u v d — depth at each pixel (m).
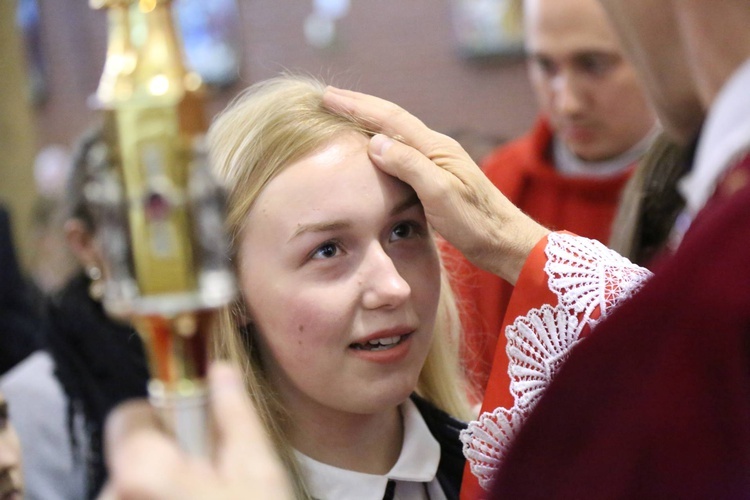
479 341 1.39
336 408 1.02
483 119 4.33
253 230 1.01
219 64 4.21
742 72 0.62
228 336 1.04
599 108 1.88
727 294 0.62
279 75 1.28
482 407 1.08
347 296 0.98
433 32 4.30
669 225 1.35
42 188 4.26
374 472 1.10
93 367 1.50
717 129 0.65
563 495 0.67
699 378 0.62
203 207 0.55
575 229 1.93
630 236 1.40
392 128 1.08
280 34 4.29
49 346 1.52
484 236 1.08
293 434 1.08
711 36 0.63
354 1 4.29
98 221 0.57
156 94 0.54
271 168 1.01
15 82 3.30
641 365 0.65
